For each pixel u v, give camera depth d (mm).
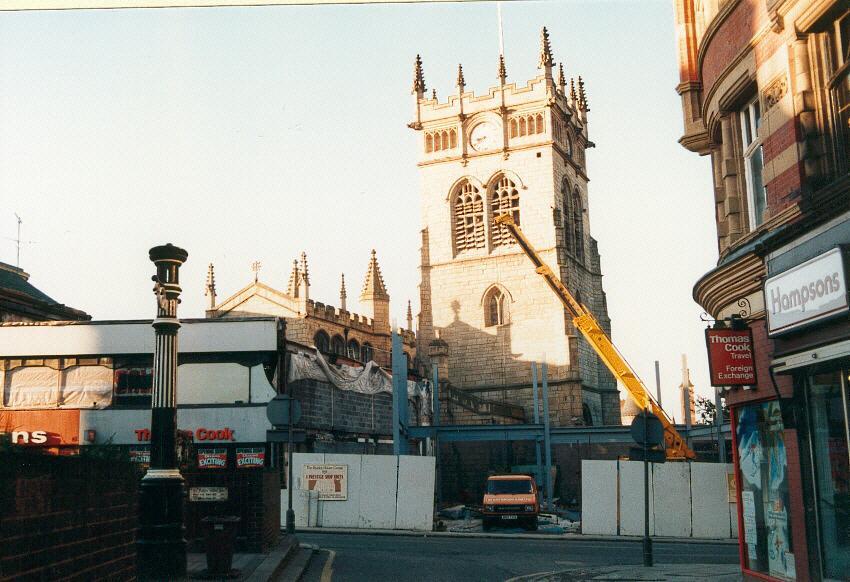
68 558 8383
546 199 79500
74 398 36125
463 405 69688
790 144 13703
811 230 12945
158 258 15586
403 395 51625
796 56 13508
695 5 19312
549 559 22594
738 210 16422
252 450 35688
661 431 21406
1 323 36656
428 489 34281
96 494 9234
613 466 34062
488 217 81062
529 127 81000
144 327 36344
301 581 16828
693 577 17844
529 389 76938
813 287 12602
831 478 13133
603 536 32875
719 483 33250
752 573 16188
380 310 73312
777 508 15172
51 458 8008
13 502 7203
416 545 26562
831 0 12586
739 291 15766
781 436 14930
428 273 82250
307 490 34469
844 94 13062
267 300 64688
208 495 20016
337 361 44594
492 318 80000
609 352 47125
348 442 43688
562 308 77062
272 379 36375
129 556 10320
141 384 36188
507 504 37125
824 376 13273
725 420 45188
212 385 36312
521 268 79125
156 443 15203
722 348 15508
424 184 83750
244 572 15898
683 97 19391
